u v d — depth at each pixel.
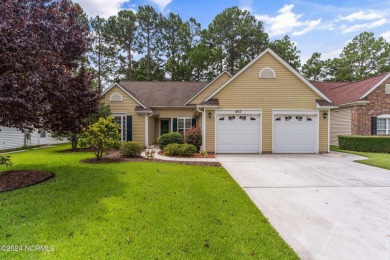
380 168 9.16
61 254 3.13
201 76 32.62
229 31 32.84
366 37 36.78
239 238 3.65
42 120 7.22
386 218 4.50
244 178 7.59
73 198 5.27
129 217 4.31
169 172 8.05
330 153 13.34
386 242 3.62
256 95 13.36
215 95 13.39
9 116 5.67
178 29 36.56
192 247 3.37
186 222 4.17
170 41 36.66
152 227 3.95
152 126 18.81
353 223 4.28
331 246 3.49
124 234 3.69
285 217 4.54
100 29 34.16
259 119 13.41
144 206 4.87
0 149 15.38
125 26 34.16
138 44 35.84
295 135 13.47
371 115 15.88
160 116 19.34
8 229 3.81
